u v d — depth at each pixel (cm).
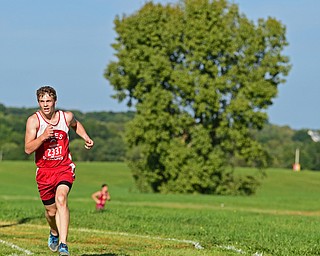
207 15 8862
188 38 8881
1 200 5859
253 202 6525
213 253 2116
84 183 11731
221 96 8712
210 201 6606
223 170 9081
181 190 8894
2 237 2652
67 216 1659
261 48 8938
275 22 8925
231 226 3303
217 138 9194
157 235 2808
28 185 10538
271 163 9175
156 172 9062
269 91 8775
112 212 4066
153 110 8706
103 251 2180
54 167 1702
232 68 8838
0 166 14000
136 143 8950
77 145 19075
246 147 8950
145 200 6719
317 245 2442
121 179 12525
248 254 2138
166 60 8719
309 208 5869
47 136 1653
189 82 8588
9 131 19750
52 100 1689
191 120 8794
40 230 2966
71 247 2258
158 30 8906
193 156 8850
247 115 8725
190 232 2895
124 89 9112
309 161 19150
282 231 3059
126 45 9119
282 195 8869
